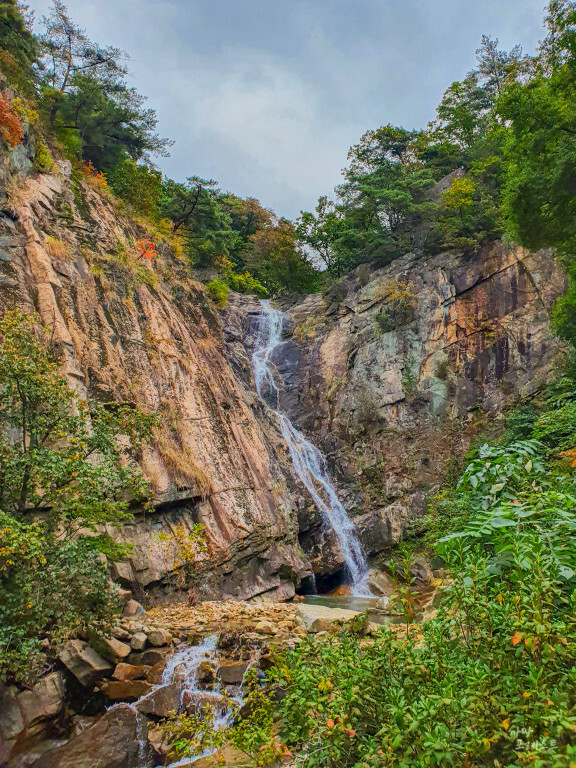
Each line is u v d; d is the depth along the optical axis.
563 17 16.61
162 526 14.61
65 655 9.01
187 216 30.52
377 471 25.30
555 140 16.94
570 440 10.94
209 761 7.40
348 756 4.68
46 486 8.23
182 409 17.75
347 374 29.00
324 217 42.91
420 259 31.17
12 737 7.60
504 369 25.72
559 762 3.24
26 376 8.52
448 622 5.05
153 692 8.70
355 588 21.14
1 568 7.44
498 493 6.45
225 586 15.30
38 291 15.11
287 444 25.28
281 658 6.36
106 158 32.09
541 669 3.84
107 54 32.03
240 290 39.88
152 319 19.11
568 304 21.33
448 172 40.50
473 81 42.34
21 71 22.22
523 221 18.36
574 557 4.93
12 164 17.28
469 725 4.03
